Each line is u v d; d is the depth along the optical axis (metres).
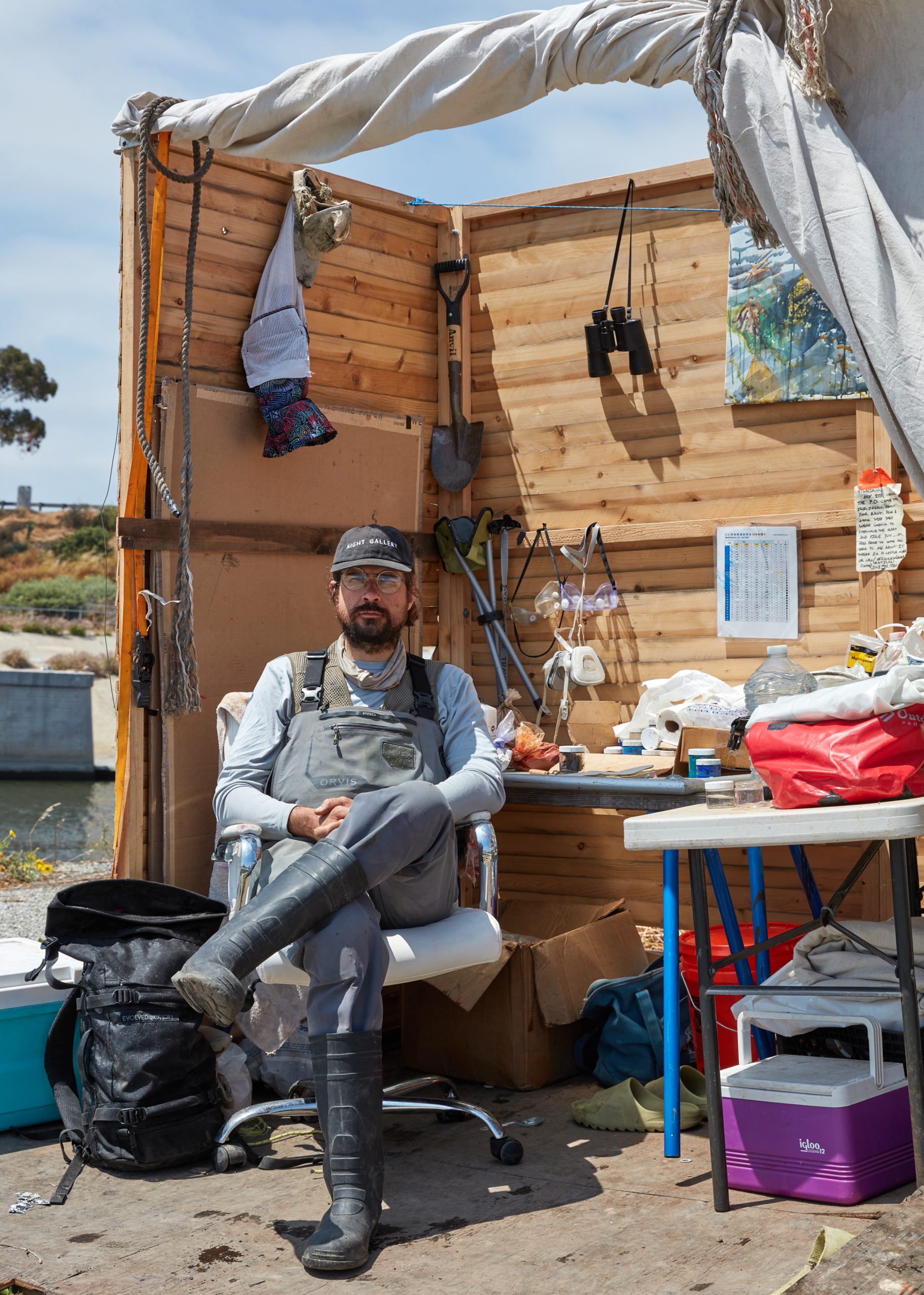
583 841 5.08
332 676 3.54
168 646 4.04
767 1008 2.98
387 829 2.83
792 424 4.60
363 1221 2.50
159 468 3.88
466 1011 3.78
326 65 3.28
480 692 5.30
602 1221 2.64
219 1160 3.07
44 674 20.81
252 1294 2.36
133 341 4.07
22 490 38.16
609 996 3.69
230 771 3.38
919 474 2.57
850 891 4.42
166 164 3.93
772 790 2.70
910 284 2.51
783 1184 2.72
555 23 2.87
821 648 4.52
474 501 5.36
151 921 3.21
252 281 4.46
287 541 4.46
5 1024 3.34
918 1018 2.51
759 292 4.60
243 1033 3.70
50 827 13.12
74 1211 2.81
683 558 4.83
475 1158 3.12
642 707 4.58
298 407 4.34
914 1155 2.63
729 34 2.67
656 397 4.89
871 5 2.58
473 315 5.34
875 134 2.62
